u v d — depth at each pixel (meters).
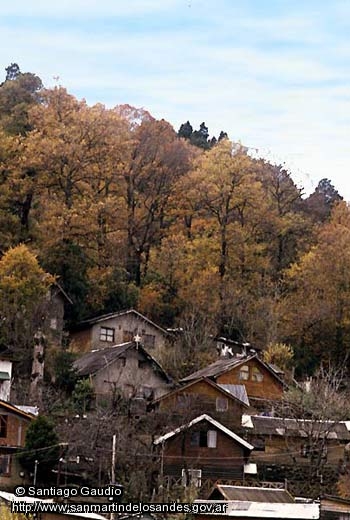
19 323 55.38
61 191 68.44
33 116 71.12
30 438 40.72
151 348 63.16
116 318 63.12
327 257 69.31
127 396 52.00
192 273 70.00
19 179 66.25
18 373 52.47
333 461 47.69
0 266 57.97
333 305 67.62
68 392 52.97
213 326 65.94
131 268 72.25
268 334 66.62
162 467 40.94
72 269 64.50
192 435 45.03
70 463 41.53
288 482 45.25
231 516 31.92
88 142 69.94
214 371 56.78
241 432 49.03
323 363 66.00
